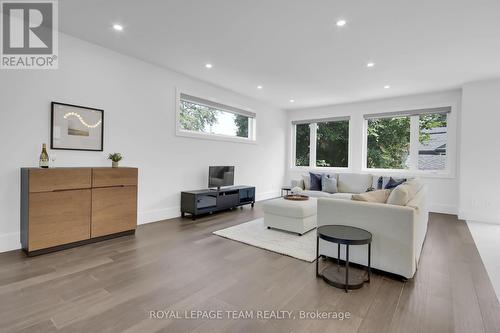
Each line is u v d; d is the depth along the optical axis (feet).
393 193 7.99
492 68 12.79
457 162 16.57
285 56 11.85
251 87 16.87
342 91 17.33
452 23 8.73
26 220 8.67
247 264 8.39
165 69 13.80
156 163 13.56
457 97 16.52
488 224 14.03
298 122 23.35
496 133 14.43
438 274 7.84
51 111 9.88
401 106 18.40
